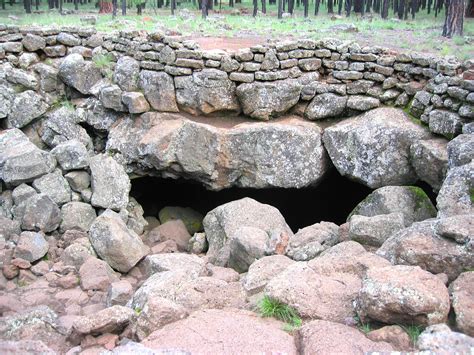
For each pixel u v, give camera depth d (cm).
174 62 845
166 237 838
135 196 998
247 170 828
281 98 823
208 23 1451
